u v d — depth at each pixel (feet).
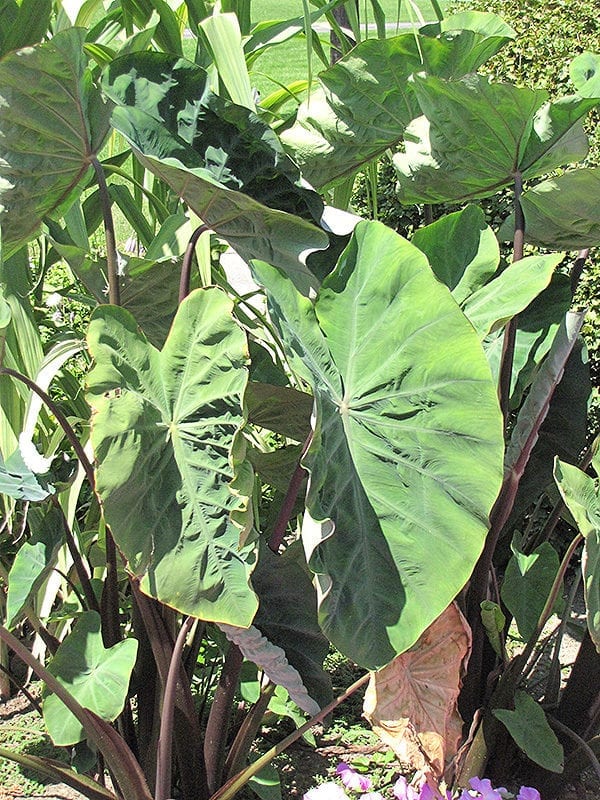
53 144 5.04
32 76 4.61
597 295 10.43
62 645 5.30
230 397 4.65
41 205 5.47
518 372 7.04
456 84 5.45
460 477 4.66
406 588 4.65
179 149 5.40
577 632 9.08
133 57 5.44
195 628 6.37
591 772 7.25
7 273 6.80
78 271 5.99
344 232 6.35
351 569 4.63
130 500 4.48
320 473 4.32
